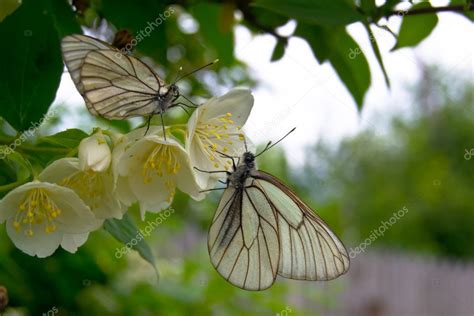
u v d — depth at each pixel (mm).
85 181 250
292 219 279
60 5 272
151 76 244
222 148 262
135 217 374
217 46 341
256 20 305
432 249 1198
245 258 279
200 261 431
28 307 341
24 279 340
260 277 280
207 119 261
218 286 404
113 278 373
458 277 893
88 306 356
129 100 245
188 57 362
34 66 250
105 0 280
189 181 255
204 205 449
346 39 297
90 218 247
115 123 317
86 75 235
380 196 1227
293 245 280
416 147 1288
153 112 248
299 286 509
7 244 337
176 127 253
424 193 1234
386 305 884
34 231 251
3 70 249
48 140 250
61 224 250
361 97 305
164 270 403
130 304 371
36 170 254
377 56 274
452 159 1292
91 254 355
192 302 392
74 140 250
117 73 239
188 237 535
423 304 887
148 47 283
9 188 247
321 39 294
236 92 258
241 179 267
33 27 250
